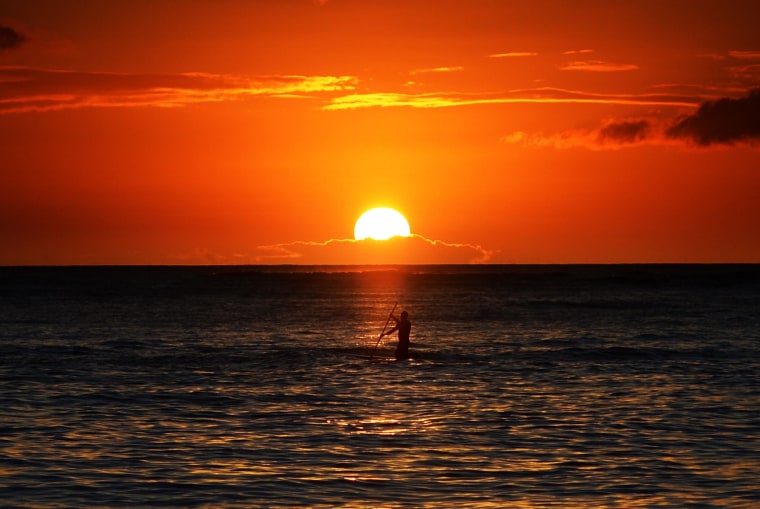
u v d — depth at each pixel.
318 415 86.56
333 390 104.25
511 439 74.81
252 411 88.94
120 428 79.06
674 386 107.38
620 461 66.81
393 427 80.19
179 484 59.62
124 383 108.75
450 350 153.88
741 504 55.38
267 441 73.75
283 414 87.06
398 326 141.12
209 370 123.19
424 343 169.00
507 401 95.62
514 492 58.28
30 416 84.69
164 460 66.50
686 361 135.38
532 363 132.75
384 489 58.91
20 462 65.44
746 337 180.62
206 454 68.62
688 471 63.75
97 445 71.62
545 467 65.00
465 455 68.75
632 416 86.00
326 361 135.25
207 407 91.31
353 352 149.00
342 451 69.94
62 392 100.56
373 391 103.31
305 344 165.62
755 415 86.56
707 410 89.56
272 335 187.25
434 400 96.38
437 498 56.88
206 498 56.44
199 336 183.75
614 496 57.28
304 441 73.81
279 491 58.22
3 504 54.81
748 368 126.00
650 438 75.25
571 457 68.12
